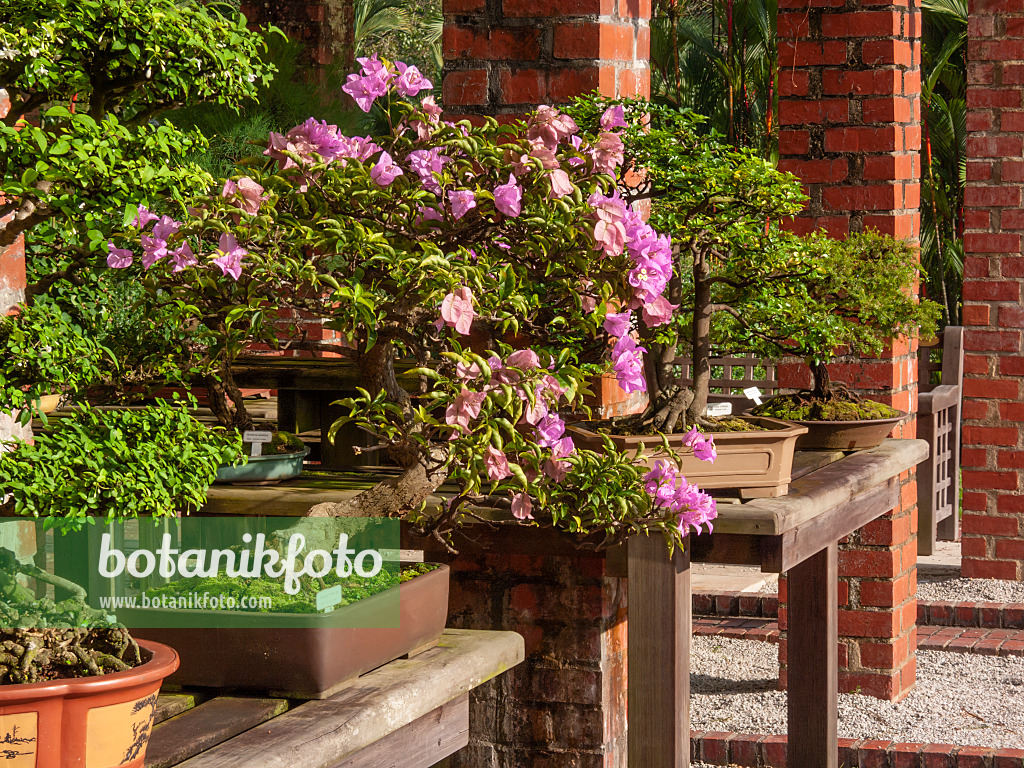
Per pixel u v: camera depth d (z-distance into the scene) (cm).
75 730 152
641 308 256
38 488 154
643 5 388
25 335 170
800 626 374
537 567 364
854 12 482
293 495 283
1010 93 650
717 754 436
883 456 380
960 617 602
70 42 185
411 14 1795
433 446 209
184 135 171
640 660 286
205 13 199
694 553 295
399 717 202
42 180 163
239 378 393
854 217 488
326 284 195
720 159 296
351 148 226
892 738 446
